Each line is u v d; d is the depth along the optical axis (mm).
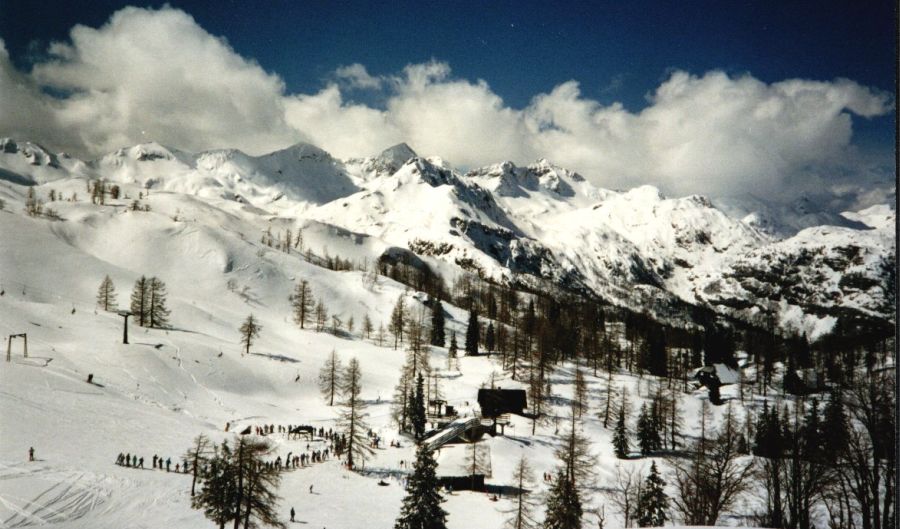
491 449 92375
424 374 143250
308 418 111312
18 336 105625
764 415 74875
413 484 53938
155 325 149500
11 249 181250
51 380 89625
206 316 169625
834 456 39219
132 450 70438
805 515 41188
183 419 91312
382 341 188250
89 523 49312
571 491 58688
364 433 102375
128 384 102375
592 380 149625
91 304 162375
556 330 177125
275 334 176625
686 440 108688
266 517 51281
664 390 141750
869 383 32719
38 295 154625
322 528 57375
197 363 123625
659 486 62844
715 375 156875
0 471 55844
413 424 102625
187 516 53219
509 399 116812
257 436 91875
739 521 47094
